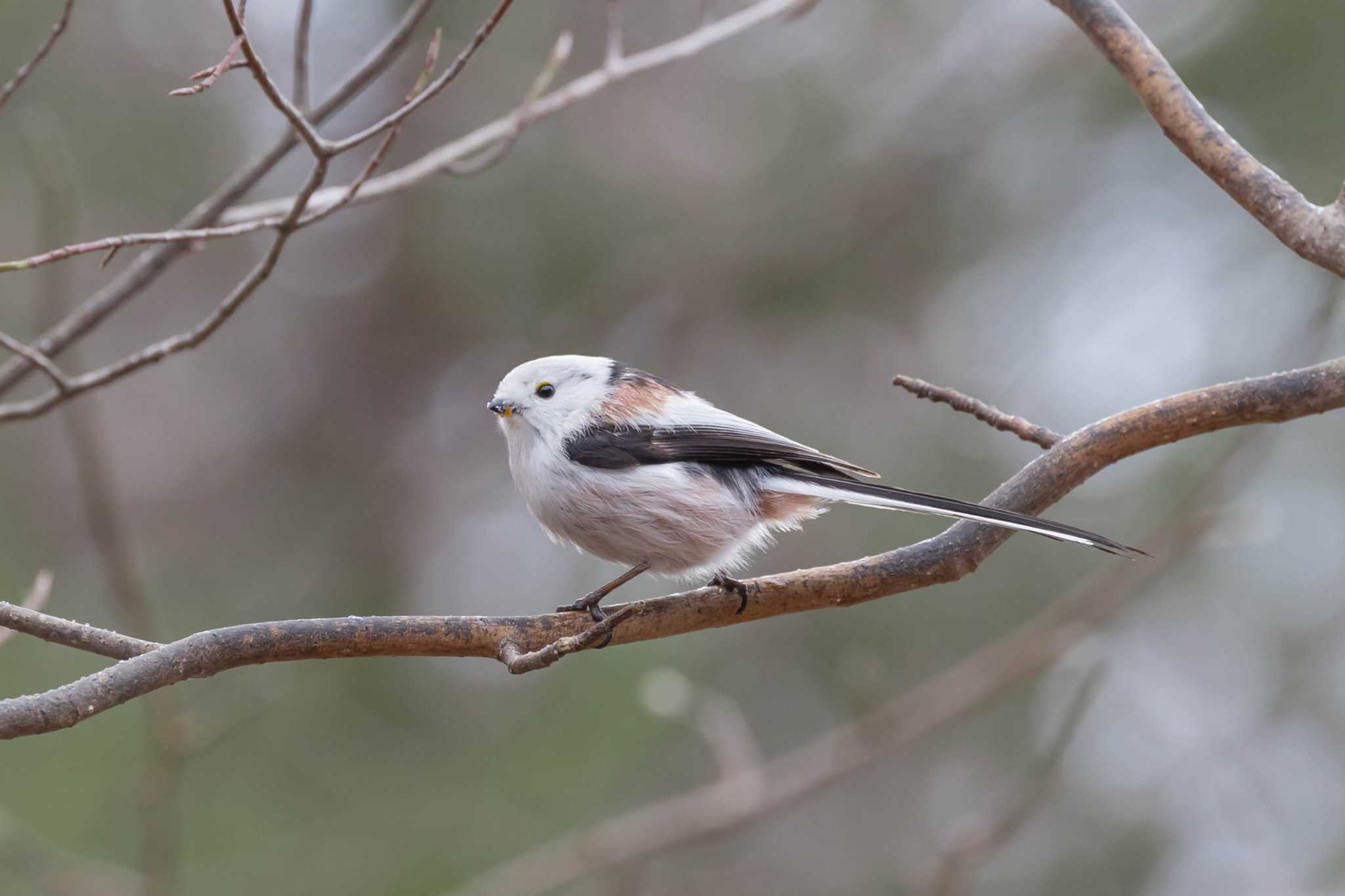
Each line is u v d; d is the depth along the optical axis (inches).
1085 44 566.6
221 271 637.9
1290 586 502.6
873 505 231.9
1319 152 495.8
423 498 625.9
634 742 458.9
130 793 405.4
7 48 523.2
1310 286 494.3
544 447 259.0
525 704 476.7
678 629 210.5
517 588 589.3
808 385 572.4
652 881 492.4
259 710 381.7
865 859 498.6
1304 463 502.6
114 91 546.0
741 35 581.9
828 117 585.3
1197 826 480.7
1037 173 574.2
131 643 183.6
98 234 539.2
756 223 583.8
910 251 582.6
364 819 442.6
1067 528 208.2
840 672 484.4
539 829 441.1
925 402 550.3
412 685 479.2
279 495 632.4
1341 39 499.2
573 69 579.5
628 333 589.6
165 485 617.3
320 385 645.9
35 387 510.6
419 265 608.1
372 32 587.2
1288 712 491.8
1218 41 515.8
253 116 573.3
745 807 366.9
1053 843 483.2
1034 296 562.9
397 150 593.6
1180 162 549.6
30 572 488.7
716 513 250.5
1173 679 502.6
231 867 421.7
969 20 585.0
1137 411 212.7
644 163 591.8
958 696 371.9
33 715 164.2
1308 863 464.8
